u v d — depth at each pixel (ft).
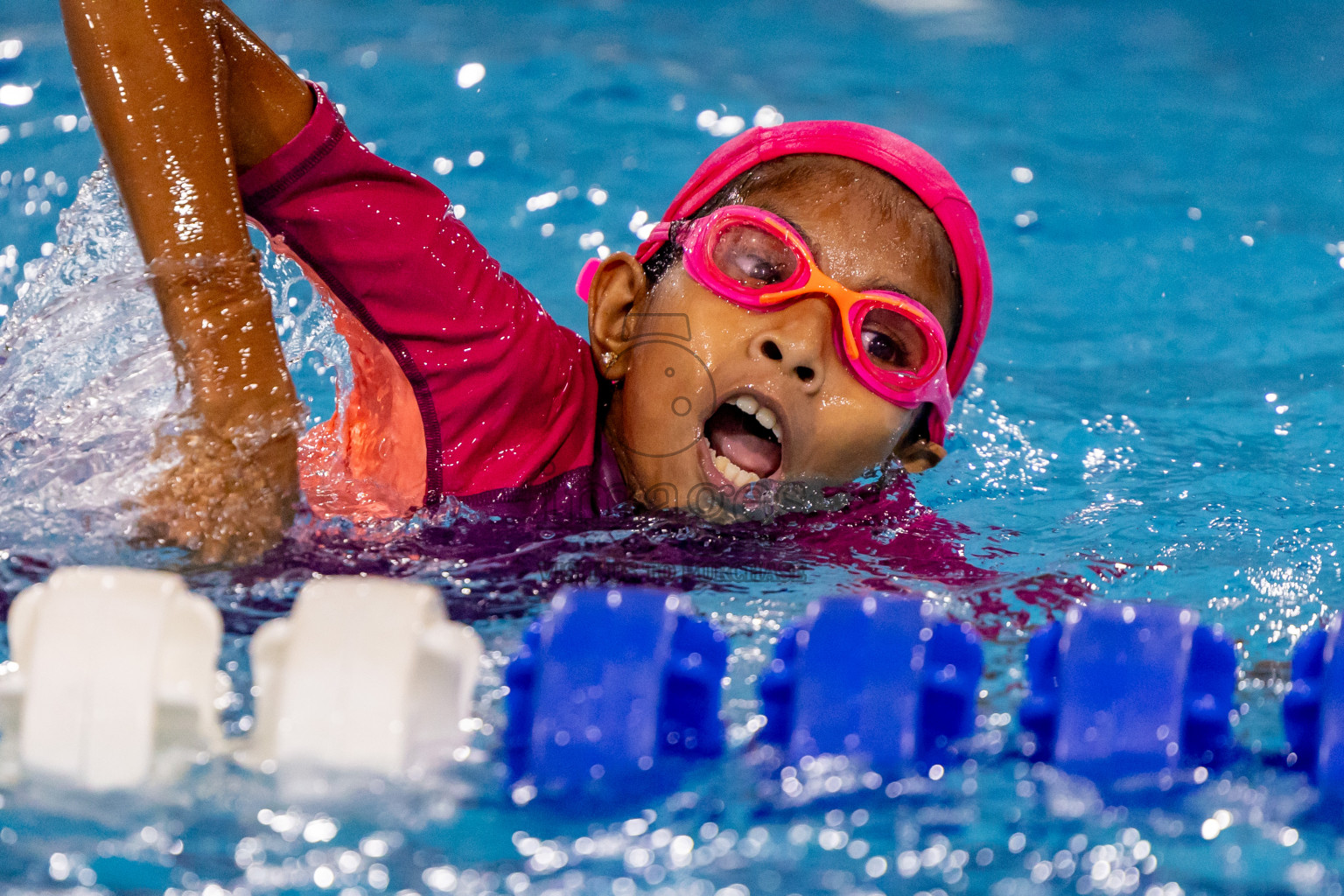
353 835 13.60
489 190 45.19
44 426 20.62
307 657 13.80
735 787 14.69
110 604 13.89
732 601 19.99
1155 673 14.79
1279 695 17.49
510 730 14.93
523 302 23.53
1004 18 77.00
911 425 24.91
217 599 18.02
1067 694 14.90
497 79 55.88
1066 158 54.08
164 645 14.06
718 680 15.28
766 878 13.34
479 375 22.18
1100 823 14.37
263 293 19.69
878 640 14.84
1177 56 70.69
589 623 14.58
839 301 22.34
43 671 13.66
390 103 52.08
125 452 19.43
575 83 56.18
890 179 24.08
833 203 23.38
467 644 14.26
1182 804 14.62
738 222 23.03
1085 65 68.80
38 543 18.53
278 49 57.72
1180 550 23.50
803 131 24.85
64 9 19.47
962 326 25.17
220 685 15.37
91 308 21.04
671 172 47.65
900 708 14.60
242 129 20.36
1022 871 13.56
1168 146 56.18
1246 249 44.50
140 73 19.07
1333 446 30.14
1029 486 27.66
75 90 48.73
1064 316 39.88
